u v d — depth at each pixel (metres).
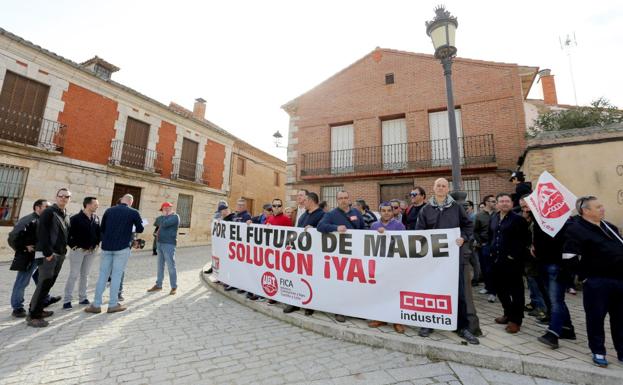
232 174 19.22
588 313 2.76
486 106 9.60
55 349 3.13
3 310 4.34
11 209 9.48
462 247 3.47
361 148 11.23
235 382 2.53
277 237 4.66
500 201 3.82
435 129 10.43
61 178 10.70
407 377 2.62
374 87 11.50
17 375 2.60
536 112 12.06
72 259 4.61
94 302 4.38
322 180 11.48
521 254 3.55
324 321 3.83
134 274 7.37
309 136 12.37
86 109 11.63
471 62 10.04
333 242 4.08
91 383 2.49
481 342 3.15
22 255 4.12
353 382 2.53
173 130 15.25
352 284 3.87
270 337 3.54
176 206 15.16
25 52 10.02
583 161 5.82
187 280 6.89
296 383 2.52
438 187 3.65
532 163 6.27
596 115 8.53
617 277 2.69
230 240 5.60
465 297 3.38
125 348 3.18
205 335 3.57
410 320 3.46
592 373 2.50
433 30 5.32
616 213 5.45
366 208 5.95
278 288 4.53
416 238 3.59
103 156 12.10
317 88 12.60
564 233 3.21
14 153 9.55
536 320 3.93
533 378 2.61
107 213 4.58
